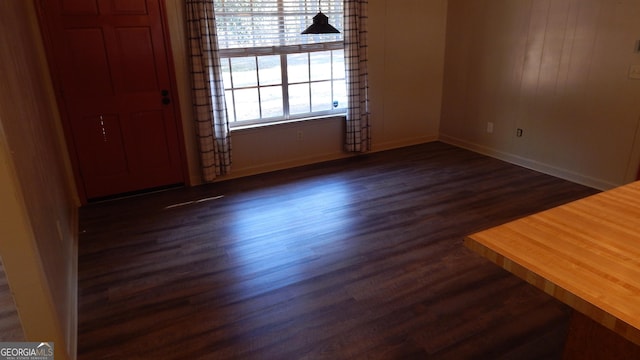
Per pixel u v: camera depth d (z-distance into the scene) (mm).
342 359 2008
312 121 4797
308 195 4012
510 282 2576
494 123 4898
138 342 2148
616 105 3684
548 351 2021
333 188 4172
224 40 4121
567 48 3973
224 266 2832
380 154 5227
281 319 2301
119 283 2662
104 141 3861
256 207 3768
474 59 4992
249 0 4109
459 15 5078
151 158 4094
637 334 959
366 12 4656
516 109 4598
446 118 5590
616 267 1198
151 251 3049
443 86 5539
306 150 4883
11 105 1858
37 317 1722
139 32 3742
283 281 2648
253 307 2404
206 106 4051
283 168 4781
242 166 4562
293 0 4332
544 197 3809
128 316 2350
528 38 4320
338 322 2264
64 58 3543
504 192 3951
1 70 1772
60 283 2186
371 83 5031
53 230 2344
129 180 4055
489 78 4848
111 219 3590
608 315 1013
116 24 3645
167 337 2180
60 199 3043
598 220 1486
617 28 3561
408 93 5344
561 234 1394
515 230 1430
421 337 2137
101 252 3047
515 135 4672
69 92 3625
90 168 3869
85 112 3725
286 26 4375
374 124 5230
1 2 2160
